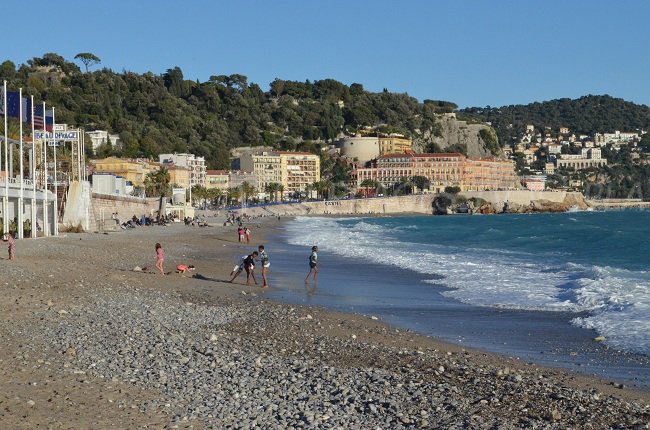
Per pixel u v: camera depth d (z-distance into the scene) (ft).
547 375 61.57
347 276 149.89
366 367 61.87
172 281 124.57
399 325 90.17
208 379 54.80
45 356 59.26
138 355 61.67
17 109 207.41
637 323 88.43
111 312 83.56
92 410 45.91
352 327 85.56
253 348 68.44
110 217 357.20
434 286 132.05
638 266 173.78
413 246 257.75
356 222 593.83
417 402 50.14
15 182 223.30
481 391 53.72
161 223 409.28
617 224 480.64
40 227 252.01
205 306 96.17
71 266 132.05
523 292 120.98
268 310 95.96
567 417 47.50
